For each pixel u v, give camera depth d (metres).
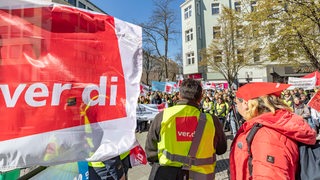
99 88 1.83
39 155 1.60
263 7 14.57
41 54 1.69
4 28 1.62
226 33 27.52
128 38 1.97
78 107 1.74
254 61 28.80
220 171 6.19
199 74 35.78
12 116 1.58
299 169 1.58
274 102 1.83
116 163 3.17
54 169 2.57
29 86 1.63
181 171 2.45
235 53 27.92
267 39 15.91
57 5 1.76
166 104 11.95
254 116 1.88
